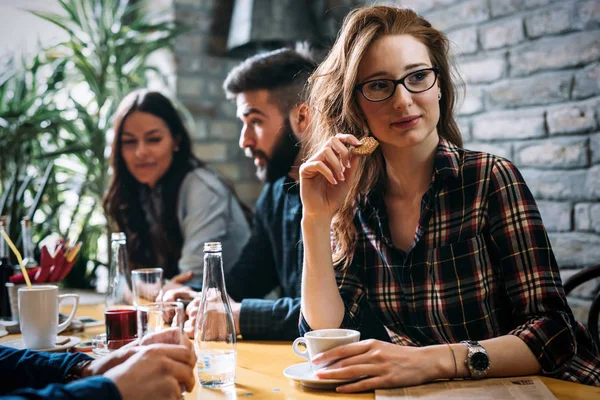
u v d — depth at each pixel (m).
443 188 1.40
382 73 1.35
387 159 1.45
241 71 2.13
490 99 2.60
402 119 1.34
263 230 2.13
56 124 3.46
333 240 1.52
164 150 2.61
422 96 1.34
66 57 3.55
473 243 1.37
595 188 2.26
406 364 1.12
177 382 1.01
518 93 2.49
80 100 3.83
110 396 0.93
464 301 1.38
